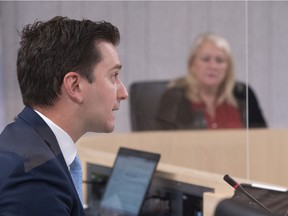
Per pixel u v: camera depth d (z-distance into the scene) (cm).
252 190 222
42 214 180
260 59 816
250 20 812
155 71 786
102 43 207
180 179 289
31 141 193
